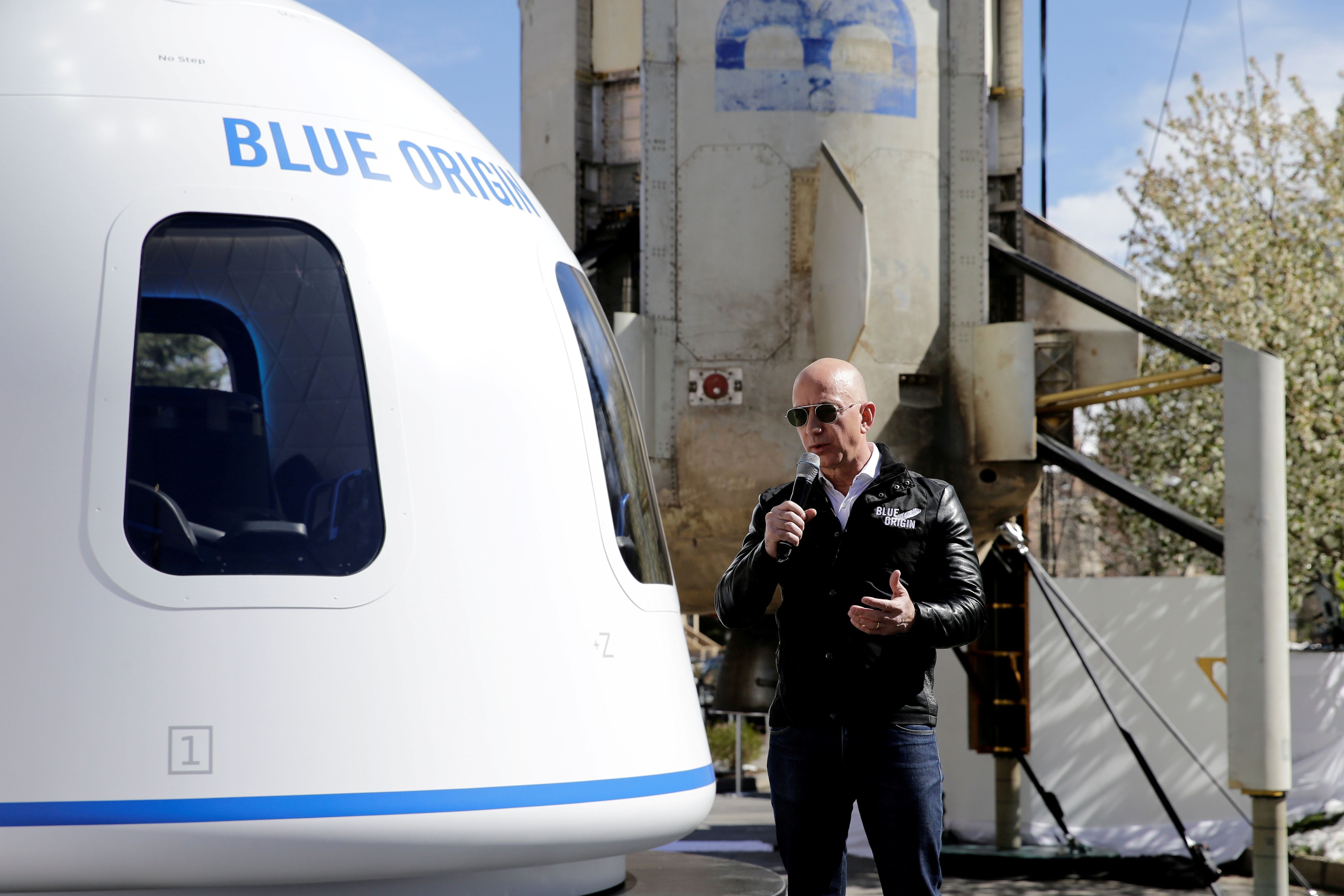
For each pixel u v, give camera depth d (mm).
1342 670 11492
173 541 2840
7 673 2691
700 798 3580
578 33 10297
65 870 2688
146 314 2959
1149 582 11172
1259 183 16922
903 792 3389
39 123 3072
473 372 3234
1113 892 9633
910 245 9633
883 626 3213
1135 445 17422
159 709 2734
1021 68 11031
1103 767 11047
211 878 2770
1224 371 8961
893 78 9586
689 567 9711
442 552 3045
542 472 3291
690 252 9406
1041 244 11023
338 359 3080
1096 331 10445
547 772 3082
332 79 3443
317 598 2885
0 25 3264
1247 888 9828
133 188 3023
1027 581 10609
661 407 9383
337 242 3152
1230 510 8695
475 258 3396
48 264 2918
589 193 10312
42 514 2768
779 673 3588
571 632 3227
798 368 9328
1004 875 10273
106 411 2844
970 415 9773
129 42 3264
